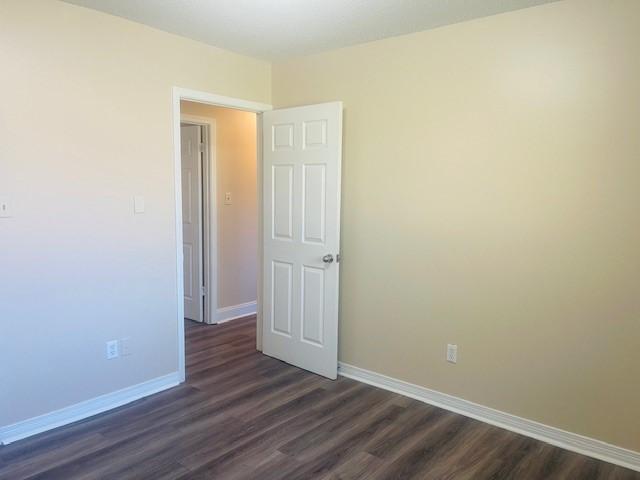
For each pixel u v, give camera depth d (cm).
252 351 404
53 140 260
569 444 260
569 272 254
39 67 252
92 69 273
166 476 226
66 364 275
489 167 276
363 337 345
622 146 234
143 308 311
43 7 251
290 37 313
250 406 302
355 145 335
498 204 274
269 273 383
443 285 301
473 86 278
